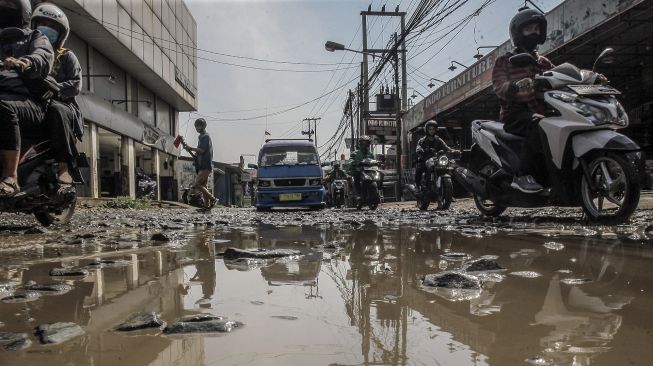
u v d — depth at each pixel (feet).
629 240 9.78
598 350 3.41
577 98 12.59
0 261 8.41
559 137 12.54
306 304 4.97
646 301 4.91
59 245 10.87
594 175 12.91
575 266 7.04
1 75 12.21
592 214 12.80
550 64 15.62
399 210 28.99
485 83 46.85
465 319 4.30
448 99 57.52
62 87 13.53
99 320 4.42
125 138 63.98
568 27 34.68
